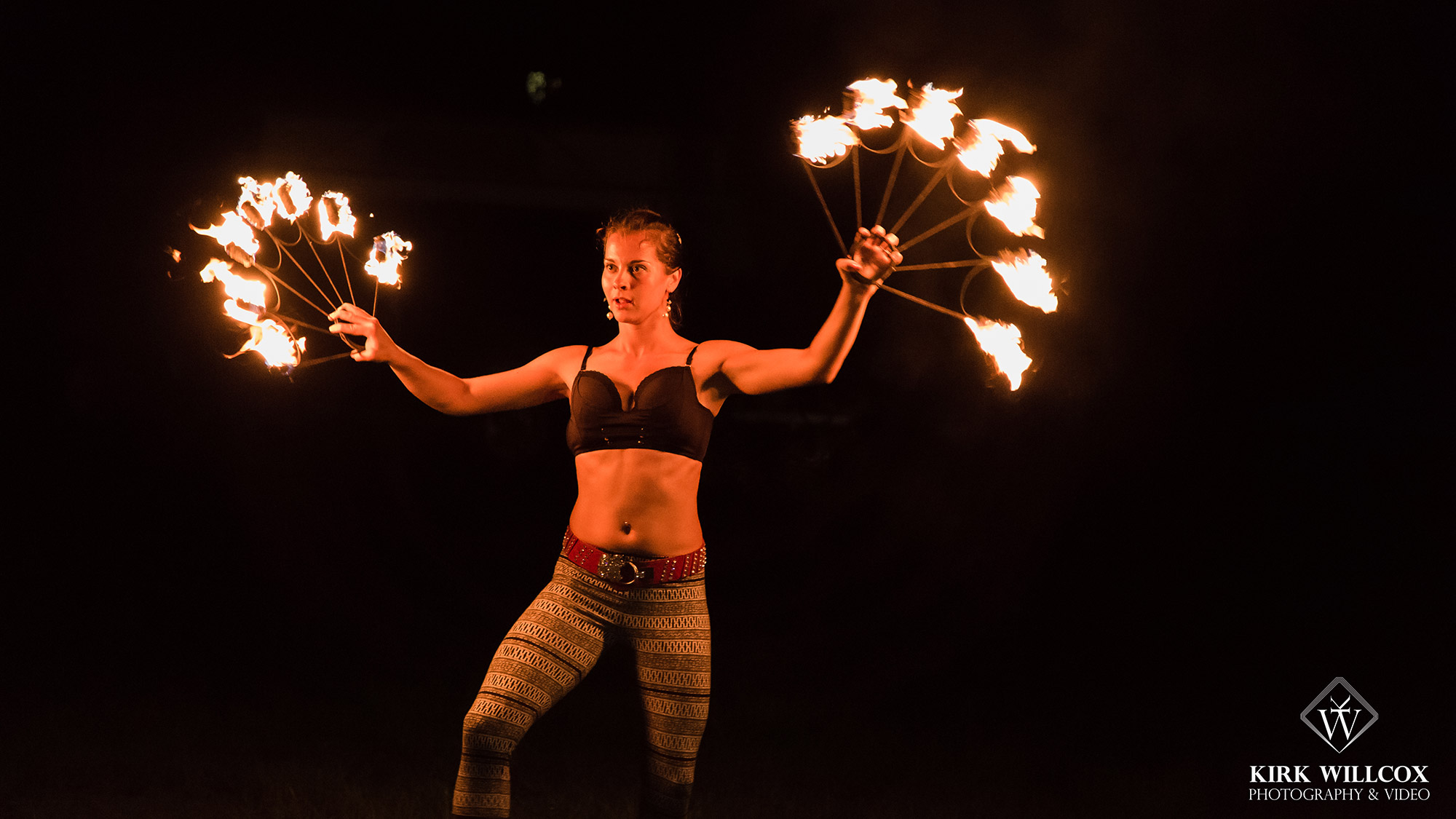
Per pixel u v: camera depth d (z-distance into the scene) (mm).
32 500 10391
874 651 7520
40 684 6051
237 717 5547
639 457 3068
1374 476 9805
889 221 10828
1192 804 4738
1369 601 8469
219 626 7457
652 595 3049
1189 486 10164
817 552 10055
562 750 5199
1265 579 9070
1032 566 9438
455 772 4797
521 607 8469
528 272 12812
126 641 7020
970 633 7883
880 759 5254
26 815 4066
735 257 12242
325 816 4188
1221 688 6711
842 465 10797
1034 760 5355
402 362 3189
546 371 3283
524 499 11312
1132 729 5957
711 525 10695
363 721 5551
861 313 2883
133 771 4664
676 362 3121
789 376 2994
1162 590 8852
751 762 5141
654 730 3092
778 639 7832
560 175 12789
